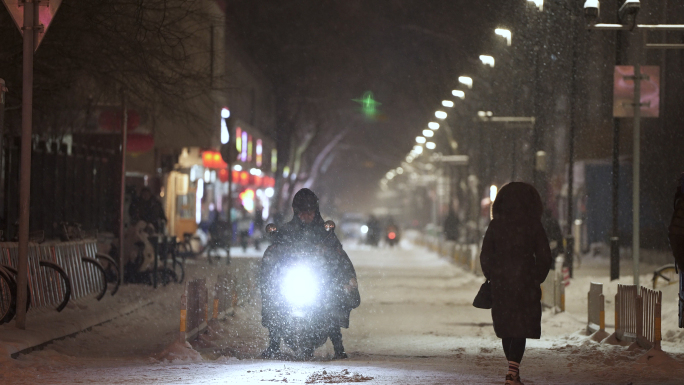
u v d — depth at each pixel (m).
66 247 20.03
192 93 23.58
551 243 28.47
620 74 21.34
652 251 39.97
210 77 23.17
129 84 22.83
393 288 31.94
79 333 16.34
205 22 22.27
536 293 10.01
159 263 28.55
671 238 10.82
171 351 13.20
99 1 19.61
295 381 9.90
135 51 20.36
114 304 20.53
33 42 14.20
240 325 18.62
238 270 33.91
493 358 14.11
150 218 27.44
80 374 10.49
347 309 13.38
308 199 13.38
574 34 35.28
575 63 35.69
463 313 23.03
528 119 39.47
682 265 10.78
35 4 14.15
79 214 28.72
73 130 33.28
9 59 20.66
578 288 29.00
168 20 21.72
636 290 15.00
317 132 90.69
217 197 62.69
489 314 22.73
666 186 38.44
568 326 19.83
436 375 10.74
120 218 25.64
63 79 22.22
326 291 13.27
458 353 15.01
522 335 9.83
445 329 19.47
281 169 87.06
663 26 21.62
